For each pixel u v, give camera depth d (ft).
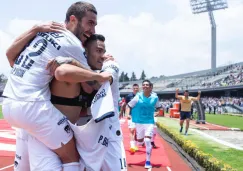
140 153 37.93
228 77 232.12
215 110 172.86
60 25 11.30
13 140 45.32
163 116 131.54
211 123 96.12
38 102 10.56
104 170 12.61
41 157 10.97
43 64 10.73
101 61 12.38
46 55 10.73
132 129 38.04
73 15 11.63
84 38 11.94
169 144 48.55
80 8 11.53
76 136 11.27
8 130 60.08
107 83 11.51
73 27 11.67
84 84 11.68
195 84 257.75
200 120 93.66
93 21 11.73
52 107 10.84
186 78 286.05
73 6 11.66
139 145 38.93
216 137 56.08
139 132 31.27
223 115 155.53
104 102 11.23
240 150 39.99
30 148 11.26
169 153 39.88
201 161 31.30
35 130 10.60
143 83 31.30
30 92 10.59
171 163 32.91
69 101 11.30
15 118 10.70
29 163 11.89
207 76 262.47
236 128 77.30
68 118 11.33
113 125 13.29
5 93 11.14
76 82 10.73
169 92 260.01
